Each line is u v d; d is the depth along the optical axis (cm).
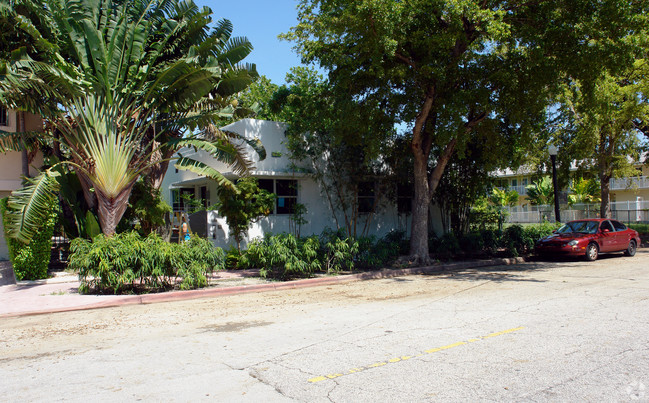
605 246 1705
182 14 1455
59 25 1206
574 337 629
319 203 1781
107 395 452
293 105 1738
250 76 1434
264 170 1678
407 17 1260
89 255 1016
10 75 1059
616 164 2230
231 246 1532
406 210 2030
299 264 1248
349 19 1300
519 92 1413
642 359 532
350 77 1434
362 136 1534
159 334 709
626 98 2006
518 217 4044
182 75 1240
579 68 1338
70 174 1482
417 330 689
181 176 2317
